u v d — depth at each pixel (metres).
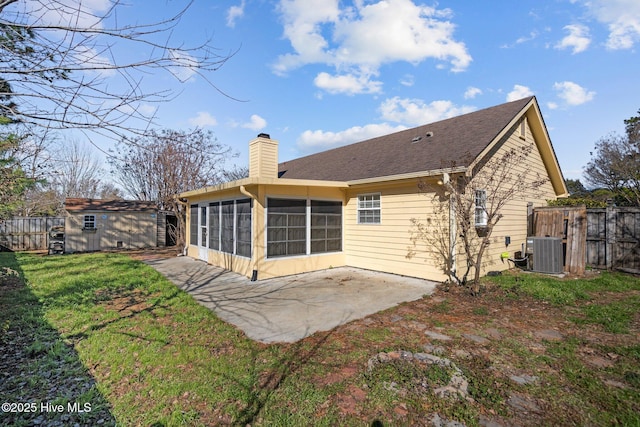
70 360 3.73
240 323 5.02
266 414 2.67
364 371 3.33
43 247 16.45
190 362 3.65
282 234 8.75
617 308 5.38
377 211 9.27
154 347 4.07
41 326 4.87
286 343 4.18
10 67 2.43
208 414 2.71
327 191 9.82
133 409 2.80
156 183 18.45
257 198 8.27
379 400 2.81
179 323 5.00
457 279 7.23
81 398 2.96
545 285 6.88
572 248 8.62
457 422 2.53
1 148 4.77
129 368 3.53
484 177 8.15
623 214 8.60
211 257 11.20
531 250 8.70
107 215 16.16
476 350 3.86
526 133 10.02
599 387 3.03
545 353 3.78
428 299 6.19
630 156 17.02
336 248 10.06
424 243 7.96
